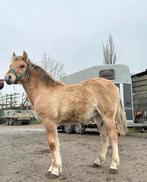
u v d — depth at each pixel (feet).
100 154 6.70
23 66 6.23
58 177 5.88
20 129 20.88
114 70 14.73
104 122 6.41
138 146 10.20
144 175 6.04
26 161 7.52
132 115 14.34
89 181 5.63
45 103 6.12
